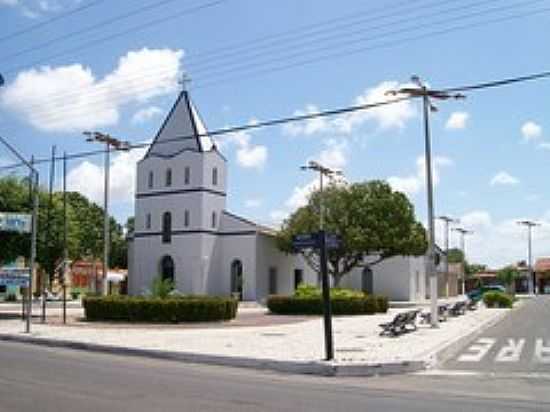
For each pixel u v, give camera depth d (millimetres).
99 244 81375
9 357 18438
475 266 140625
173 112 60594
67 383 13453
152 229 59906
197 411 10625
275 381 14859
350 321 35844
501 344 24266
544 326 33656
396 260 67500
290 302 42562
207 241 58031
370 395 12805
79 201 79375
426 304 60688
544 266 132625
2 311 43312
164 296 34500
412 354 19125
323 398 12320
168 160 59750
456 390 13703
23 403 10992
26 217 29125
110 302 33156
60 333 26438
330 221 57281
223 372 16500
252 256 58125
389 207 57031
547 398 12664
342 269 61000
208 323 32812
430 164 30438
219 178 59688
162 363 18422
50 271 39344
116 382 13836
